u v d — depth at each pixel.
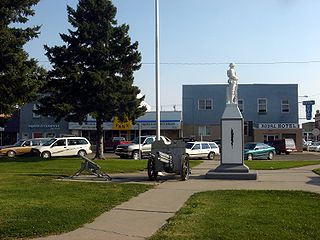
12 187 14.77
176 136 58.88
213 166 26.97
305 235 7.68
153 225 8.98
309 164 27.23
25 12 28.16
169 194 13.33
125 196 12.80
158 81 21.83
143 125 57.59
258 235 7.69
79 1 34.00
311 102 55.94
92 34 33.22
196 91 58.78
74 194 13.09
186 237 7.66
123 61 33.53
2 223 8.85
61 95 32.50
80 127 58.56
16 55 26.20
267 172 20.98
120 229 8.62
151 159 17.31
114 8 33.94
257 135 56.97
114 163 27.44
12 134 61.19
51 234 8.17
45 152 37.66
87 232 8.37
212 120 58.34
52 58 33.19
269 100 58.84
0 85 26.09
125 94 33.22
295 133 56.88
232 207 10.70
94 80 31.80
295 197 12.38
